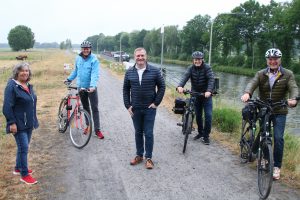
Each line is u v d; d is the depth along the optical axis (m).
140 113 6.24
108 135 8.46
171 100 14.05
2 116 10.60
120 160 6.67
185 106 7.84
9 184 5.46
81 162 6.54
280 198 5.09
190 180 5.73
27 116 5.45
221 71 74.56
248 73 64.06
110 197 5.09
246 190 5.37
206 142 7.71
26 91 5.43
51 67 32.78
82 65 7.91
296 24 61.84
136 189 5.37
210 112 7.62
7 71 28.20
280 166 5.74
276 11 69.94
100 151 7.20
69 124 7.77
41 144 7.62
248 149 5.98
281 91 5.61
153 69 6.15
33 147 7.39
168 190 5.35
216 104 12.55
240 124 9.02
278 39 65.31
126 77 6.25
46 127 9.16
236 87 40.38
